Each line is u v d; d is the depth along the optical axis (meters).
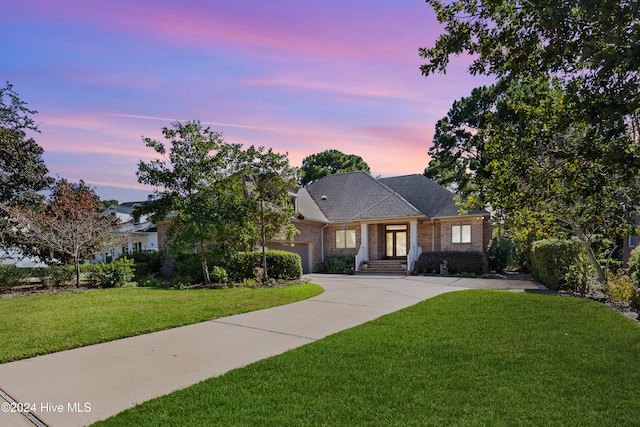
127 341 6.28
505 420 3.37
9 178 15.83
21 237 14.84
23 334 6.57
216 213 13.45
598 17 2.73
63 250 14.27
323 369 4.74
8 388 4.25
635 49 2.54
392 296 11.57
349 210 24.66
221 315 8.36
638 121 4.28
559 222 10.19
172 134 13.74
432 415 3.48
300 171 14.96
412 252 21.70
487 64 4.14
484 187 5.75
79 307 9.31
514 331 6.57
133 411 3.62
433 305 9.47
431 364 4.87
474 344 5.77
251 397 3.92
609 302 9.62
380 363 4.94
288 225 15.38
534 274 16.67
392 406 3.68
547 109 4.64
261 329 7.13
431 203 23.39
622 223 5.15
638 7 2.55
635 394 3.88
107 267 14.49
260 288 13.32
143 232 31.00
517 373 4.50
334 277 19.20
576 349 5.45
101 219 16.05
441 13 4.17
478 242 20.97
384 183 26.95
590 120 2.97
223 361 5.21
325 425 3.32
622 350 5.38
